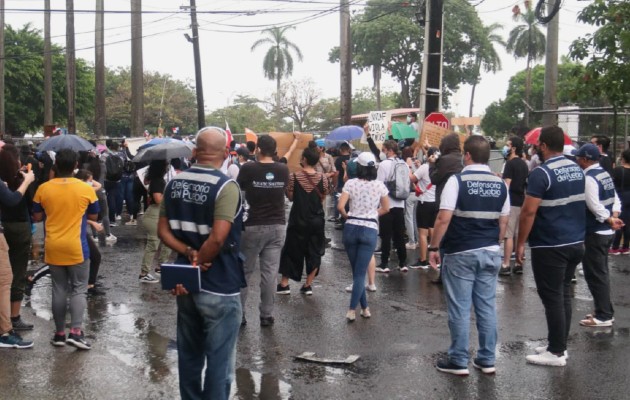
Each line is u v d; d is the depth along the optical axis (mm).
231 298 4590
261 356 6625
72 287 6789
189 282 4430
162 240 4676
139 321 7863
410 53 56219
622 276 10656
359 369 6273
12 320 7352
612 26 11719
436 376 6094
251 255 7562
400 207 10758
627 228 12477
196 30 25547
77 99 49438
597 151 7781
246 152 13375
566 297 6508
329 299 9008
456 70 56719
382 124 14055
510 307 8609
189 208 4559
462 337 6086
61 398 5512
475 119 16797
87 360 6438
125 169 16875
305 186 8883
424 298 9102
